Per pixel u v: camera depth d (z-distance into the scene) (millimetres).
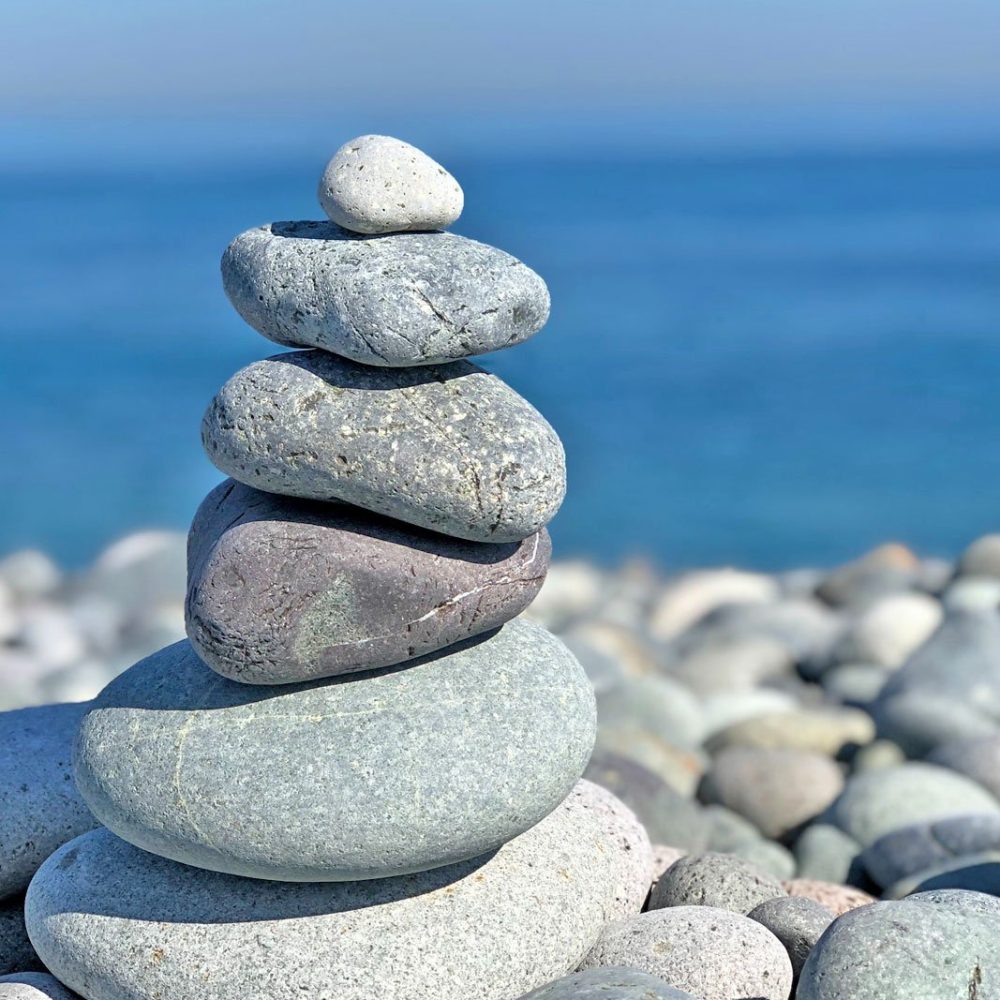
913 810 1305
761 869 1011
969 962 829
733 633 2332
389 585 841
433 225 862
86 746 876
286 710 855
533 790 862
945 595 2521
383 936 859
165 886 886
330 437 834
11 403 4129
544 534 909
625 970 857
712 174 13859
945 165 15359
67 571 2842
